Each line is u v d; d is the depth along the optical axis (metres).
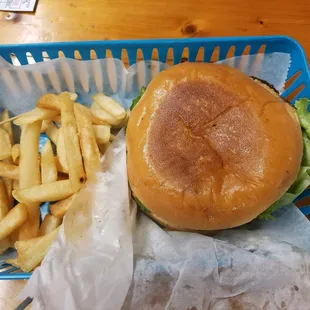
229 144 0.19
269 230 0.22
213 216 0.19
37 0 0.29
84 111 0.24
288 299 0.19
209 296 0.19
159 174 0.19
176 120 0.20
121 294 0.19
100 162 0.22
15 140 0.27
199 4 0.29
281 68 0.26
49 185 0.23
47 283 0.19
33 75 0.26
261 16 0.28
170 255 0.20
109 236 0.20
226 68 0.21
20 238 0.23
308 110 0.24
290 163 0.19
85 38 0.28
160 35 0.28
